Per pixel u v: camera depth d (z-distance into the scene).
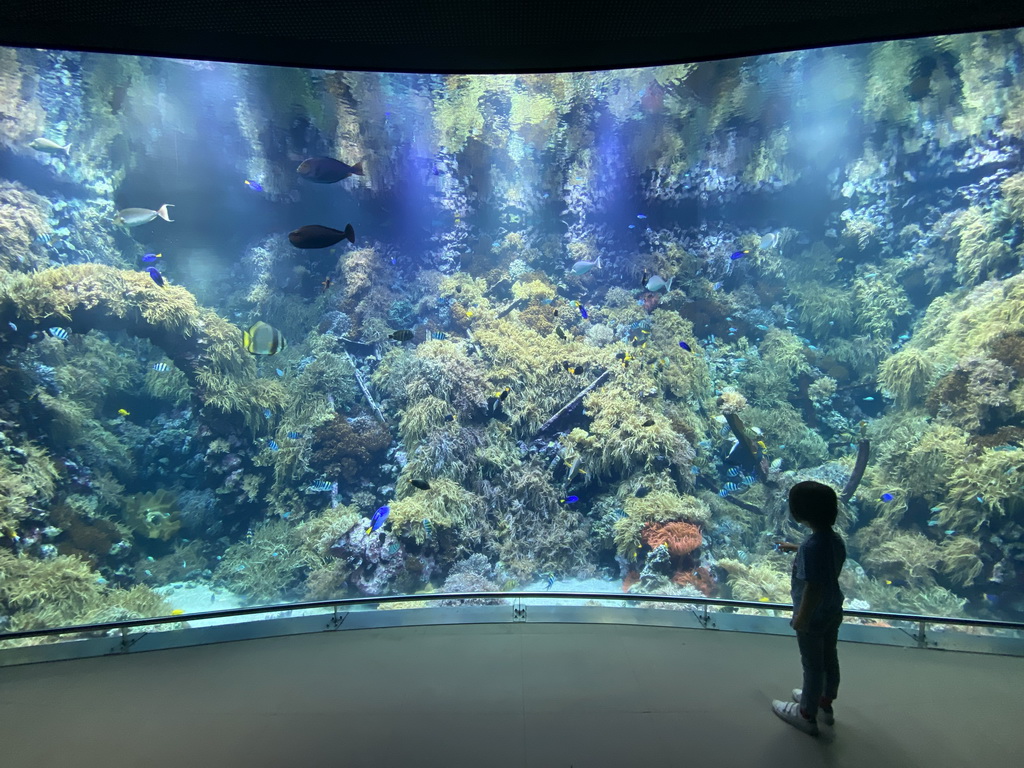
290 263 15.99
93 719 2.87
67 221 13.25
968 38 8.68
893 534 11.55
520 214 16.73
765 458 12.48
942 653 3.53
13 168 12.27
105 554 11.70
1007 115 11.82
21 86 10.12
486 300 15.20
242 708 2.96
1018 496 10.10
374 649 3.60
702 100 11.02
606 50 2.24
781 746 2.63
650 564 10.57
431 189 15.99
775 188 15.42
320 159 5.89
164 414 14.09
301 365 14.36
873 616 3.72
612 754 2.57
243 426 13.57
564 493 12.36
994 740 2.69
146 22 2.03
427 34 2.13
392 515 11.43
